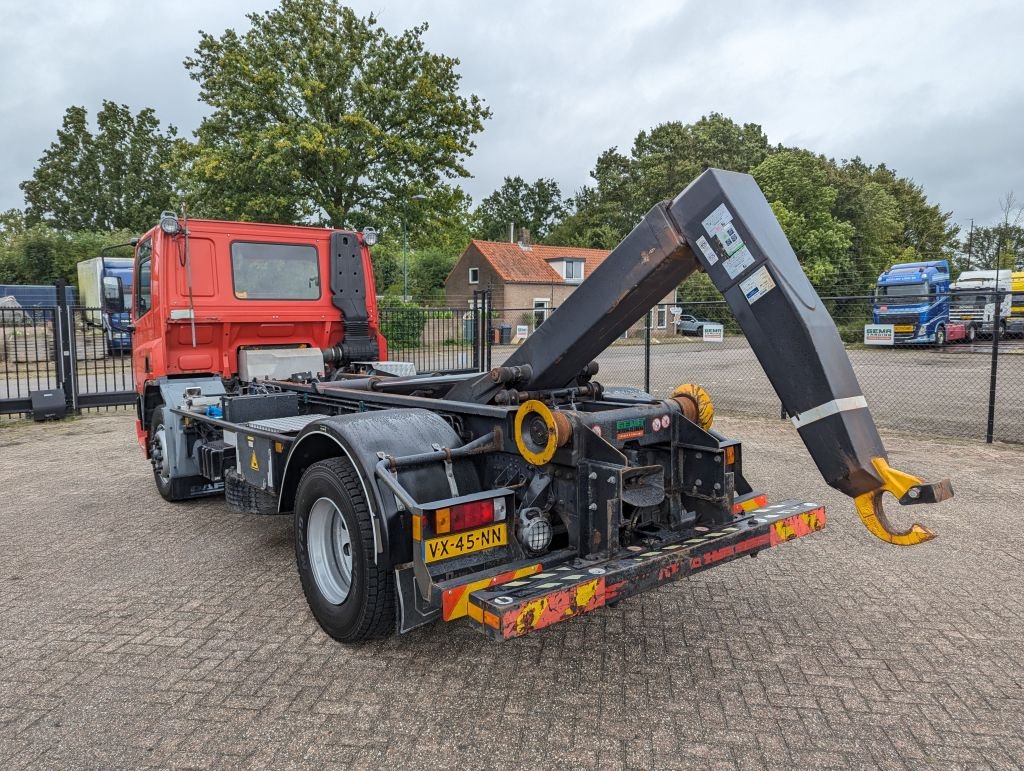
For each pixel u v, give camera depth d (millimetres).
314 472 3334
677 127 61000
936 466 7129
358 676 3041
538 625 2527
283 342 6414
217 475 4949
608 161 67812
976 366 18641
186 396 5324
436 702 2828
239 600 3895
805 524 3539
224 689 2936
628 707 2787
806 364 2678
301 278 6348
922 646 3299
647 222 3004
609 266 3123
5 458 8195
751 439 8797
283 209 24828
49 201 64125
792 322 2674
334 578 3391
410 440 3158
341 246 6504
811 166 42281
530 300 41125
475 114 27859
